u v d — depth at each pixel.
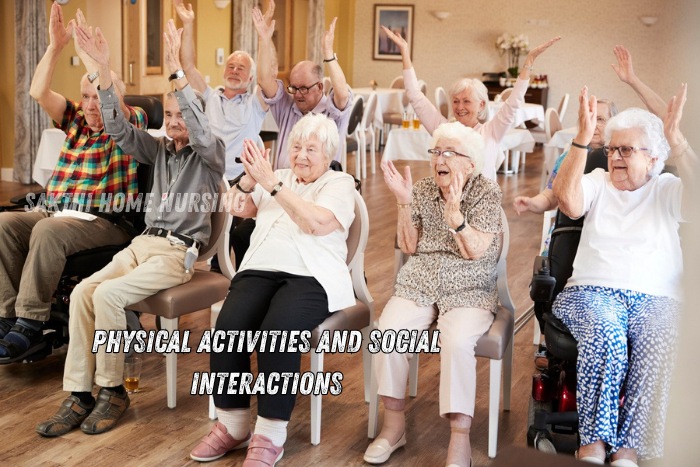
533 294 2.53
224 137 4.16
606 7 12.34
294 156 2.75
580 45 12.55
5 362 3.04
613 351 2.29
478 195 2.61
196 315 4.10
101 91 2.98
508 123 3.55
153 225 3.06
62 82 7.55
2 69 7.59
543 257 2.74
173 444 2.68
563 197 2.59
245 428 2.63
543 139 9.71
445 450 2.70
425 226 2.73
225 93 4.23
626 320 2.43
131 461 2.54
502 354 2.55
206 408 2.99
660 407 1.03
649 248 2.56
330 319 2.68
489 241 2.59
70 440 2.69
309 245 2.70
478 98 3.61
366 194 7.93
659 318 2.36
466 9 13.02
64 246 3.09
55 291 3.27
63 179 3.34
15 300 3.20
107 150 3.30
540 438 2.56
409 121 7.74
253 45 10.23
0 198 6.82
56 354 3.52
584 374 2.33
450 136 2.58
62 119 3.43
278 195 2.57
